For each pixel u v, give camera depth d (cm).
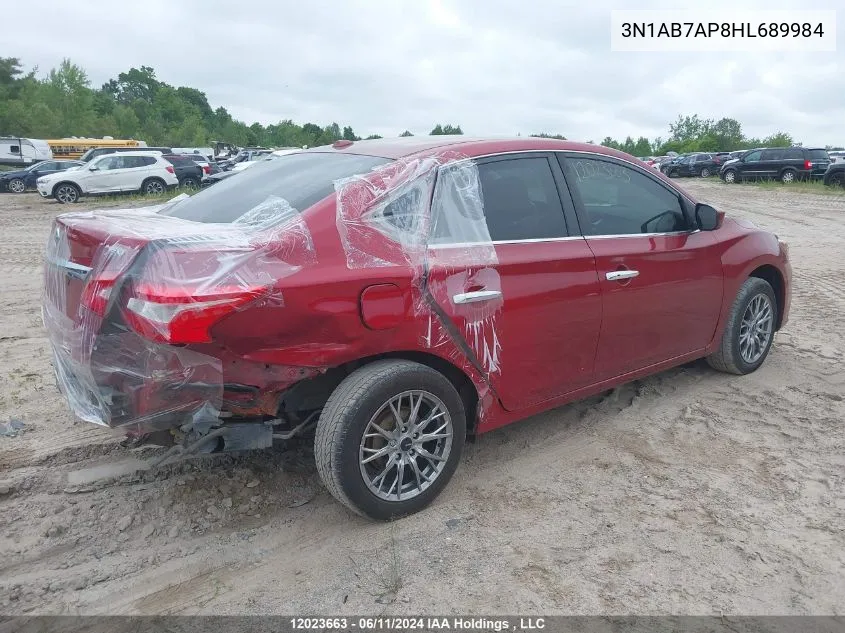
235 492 348
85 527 317
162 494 344
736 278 470
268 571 290
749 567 289
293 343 279
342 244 291
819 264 989
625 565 290
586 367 385
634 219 409
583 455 388
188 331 254
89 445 393
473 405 351
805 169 2797
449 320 316
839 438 405
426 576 284
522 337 346
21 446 390
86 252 287
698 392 476
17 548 301
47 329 327
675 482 358
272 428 306
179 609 268
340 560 296
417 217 317
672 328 430
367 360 313
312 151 391
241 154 3750
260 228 292
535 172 369
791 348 570
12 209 1948
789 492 347
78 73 7250
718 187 2755
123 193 2261
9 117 5872
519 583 279
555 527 318
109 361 271
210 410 276
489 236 337
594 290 372
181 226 301
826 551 299
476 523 321
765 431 416
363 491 304
